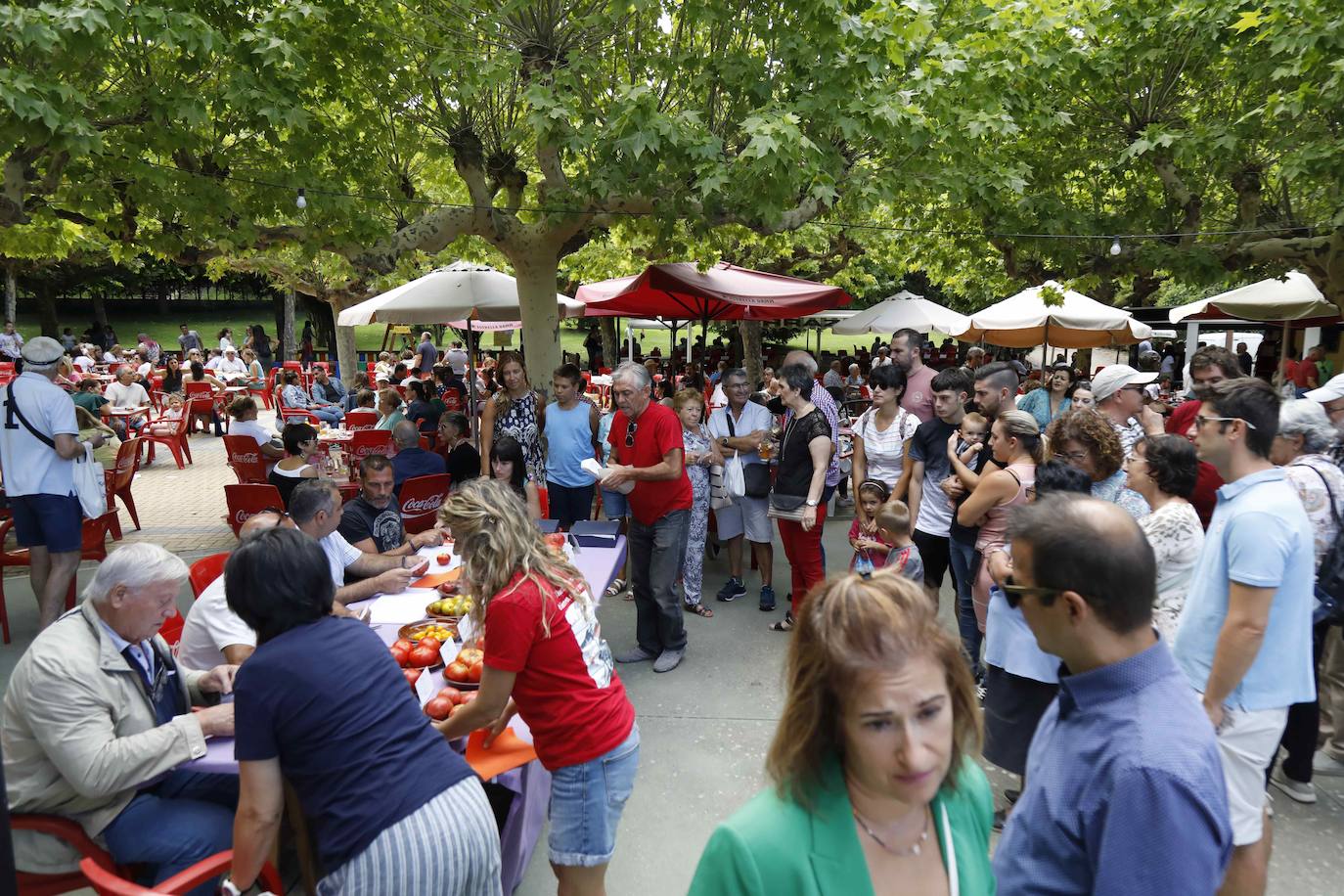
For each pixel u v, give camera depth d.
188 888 2.29
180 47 5.59
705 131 6.46
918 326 13.16
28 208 6.52
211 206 6.17
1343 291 9.12
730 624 5.95
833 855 1.23
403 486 6.24
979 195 7.83
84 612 2.63
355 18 6.52
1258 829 2.54
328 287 18.81
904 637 1.19
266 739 2.05
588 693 2.51
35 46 4.79
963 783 1.41
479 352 25.41
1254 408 2.50
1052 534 1.48
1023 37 7.63
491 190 8.52
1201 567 2.65
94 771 2.45
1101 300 15.41
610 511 6.61
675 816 3.72
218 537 8.36
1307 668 2.55
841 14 6.47
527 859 3.08
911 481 5.32
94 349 23.89
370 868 2.02
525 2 6.59
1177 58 9.52
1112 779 1.34
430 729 2.26
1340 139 7.69
